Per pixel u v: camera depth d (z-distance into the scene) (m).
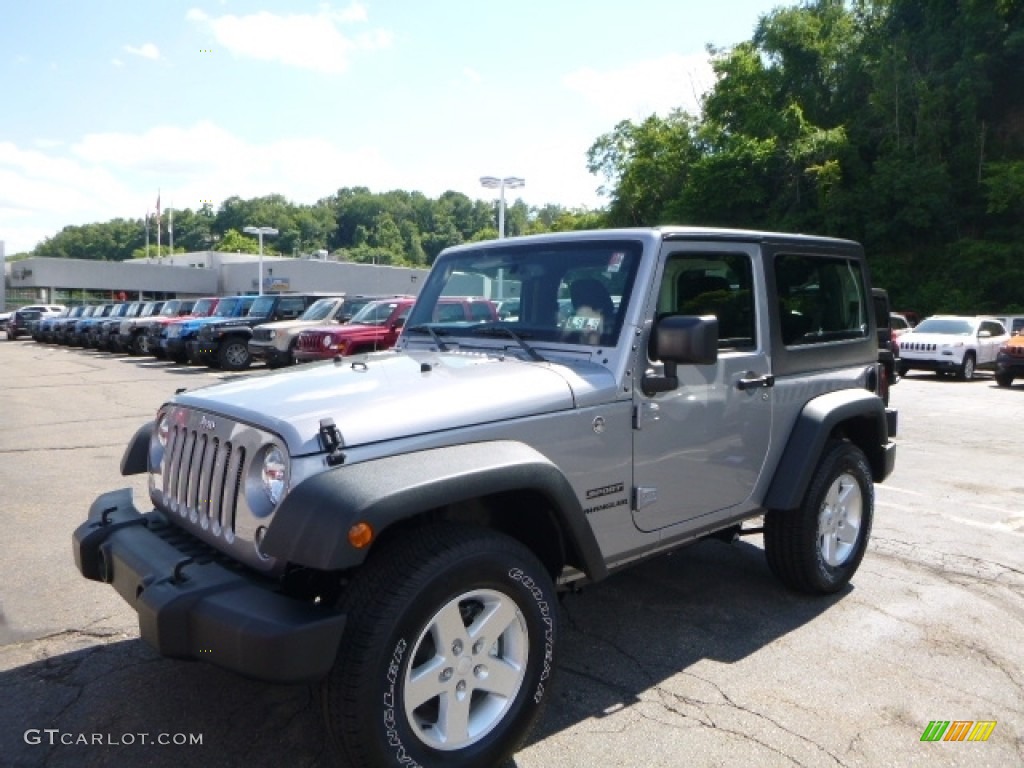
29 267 58.53
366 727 2.57
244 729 3.26
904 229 38.59
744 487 4.15
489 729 2.89
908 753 3.15
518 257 4.10
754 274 4.21
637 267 3.62
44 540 5.74
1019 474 8.33
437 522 2.92
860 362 5.02
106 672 3.74
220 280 66.25
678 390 3.72
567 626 4.33
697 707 3.48
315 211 172.75
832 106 43.81
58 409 13.05
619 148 55.22
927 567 5.32
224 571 2.78
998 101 40.03
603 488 3.42
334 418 2.78
